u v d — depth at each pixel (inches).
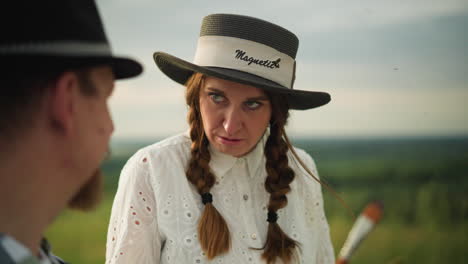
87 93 30.1
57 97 28.2
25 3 25.9
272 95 59.4
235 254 61.6
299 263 65.8
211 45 58.9
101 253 325.4
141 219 59.9
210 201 61.3
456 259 356.2
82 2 28.7
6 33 25.6
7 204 28.0
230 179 63.7
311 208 71.2
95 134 31.4
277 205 64.3
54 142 29.2
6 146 27.5
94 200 35.7
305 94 59.6
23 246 27.7
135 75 34.5
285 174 65.4
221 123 56.7
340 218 399.9
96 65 28.6
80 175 31.5
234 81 53.4
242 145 57.7
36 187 29.0
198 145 61.9
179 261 59.8
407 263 346.9
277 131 65.2
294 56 63.1
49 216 30.6
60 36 26.6
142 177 61.2
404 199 442.0
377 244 360.5
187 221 60.9
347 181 512.1
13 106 27.2
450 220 407.5
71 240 331.6
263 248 63.0
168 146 64.0
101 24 30.2
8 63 26.2
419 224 407.8
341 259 63.0
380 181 504.7
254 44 57.6
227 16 58.4
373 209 62.5
